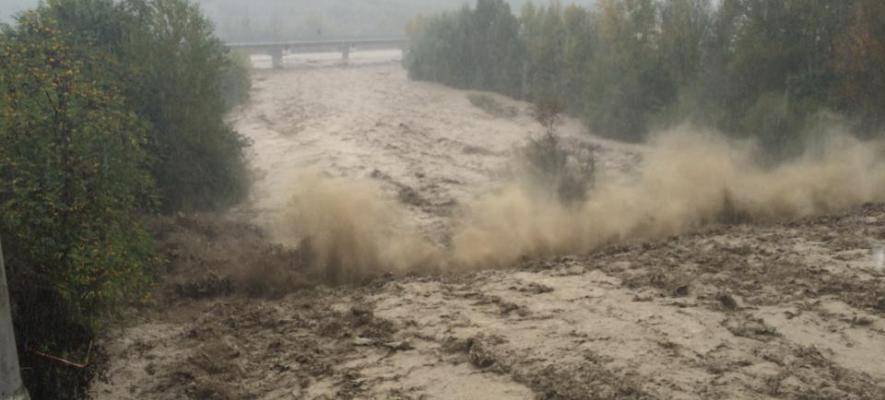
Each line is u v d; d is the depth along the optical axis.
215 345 7.09
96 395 6.21
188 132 12.74
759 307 6.76
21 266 6.16
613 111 21.12
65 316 6.29
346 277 9.54
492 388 5.50
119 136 7.65
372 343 6.70
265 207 13.36
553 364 5.70
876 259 7.98
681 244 9.34
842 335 6.07
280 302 8.52
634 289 7.46
